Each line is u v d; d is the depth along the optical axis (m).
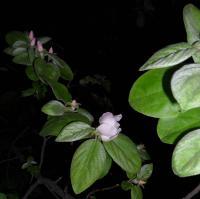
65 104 0.51
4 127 1.26
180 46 0.26
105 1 1.97
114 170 1.00
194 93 0.21
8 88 1.32
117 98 1.41
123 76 1.62
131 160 0.40
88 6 2.05
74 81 1.35
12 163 1.17
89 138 0.44
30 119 1.24
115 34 1.83
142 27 1.68
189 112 0.27
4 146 1.21
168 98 0.27
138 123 1.21
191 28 0.28
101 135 0.40
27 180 1.13
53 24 2.08
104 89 1.34
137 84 0.28
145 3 1.63
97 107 1.26
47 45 1.08
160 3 1.62
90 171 0.38
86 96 1.29
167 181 1.09
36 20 2.11
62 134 0.40
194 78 0.22
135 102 0.27
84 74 1.55
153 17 1.64
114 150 0.40
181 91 0.21
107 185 1.01
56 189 0.67
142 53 1.67
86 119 0.48
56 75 0.59
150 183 1.11
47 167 1.17
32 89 0.71
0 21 2.07
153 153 1.11
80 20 2.04
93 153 0.39
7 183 1.10
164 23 1.61
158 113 0.27
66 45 1.92
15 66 1.25
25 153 1.20
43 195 1.11
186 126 0.27
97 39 1.88
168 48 0.26
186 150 0.22
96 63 1.73
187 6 0.29
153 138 1.15
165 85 0.27
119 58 1.71
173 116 0.27
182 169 0.22
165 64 0.24
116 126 0.41
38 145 1.23
